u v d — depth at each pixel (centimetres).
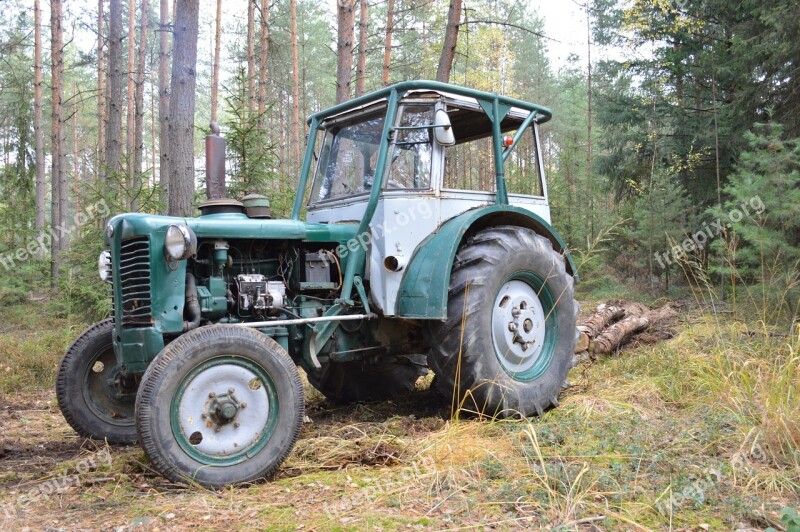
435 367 395
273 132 2406
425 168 403
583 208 1371
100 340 390
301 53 2452
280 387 311
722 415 352
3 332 1011
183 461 287
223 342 299
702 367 449
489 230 422
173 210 712
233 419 300
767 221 684
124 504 268
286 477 306
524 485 268
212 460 293
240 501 269
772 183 678
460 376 389
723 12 1165
